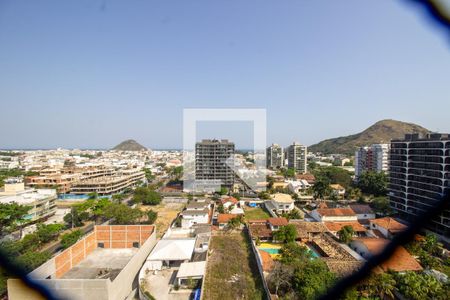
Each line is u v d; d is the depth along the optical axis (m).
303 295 22.86
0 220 42.22
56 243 42.16
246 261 33.69
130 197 81.81
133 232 41.56
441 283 23.70
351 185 86.31
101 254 38.69
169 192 85.31
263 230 42.72
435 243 32.59
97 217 57.44
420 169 46.47
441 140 42.88
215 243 40.41
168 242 36.66
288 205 59.44
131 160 176.88
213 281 28.78
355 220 48.72
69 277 31.41
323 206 56.91
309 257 31.14
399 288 23.05
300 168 136.62
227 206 62.44
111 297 25.05
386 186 70.06
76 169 99.44
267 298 24.75
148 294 26.45
